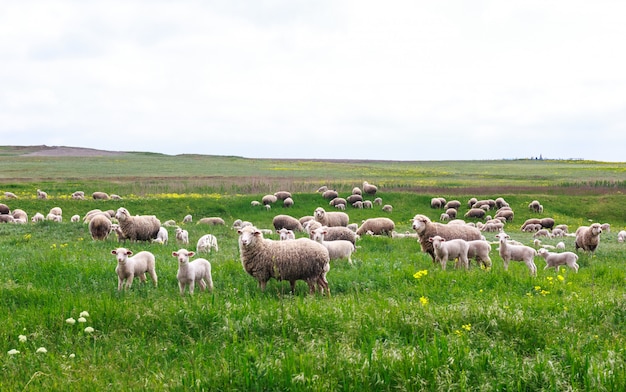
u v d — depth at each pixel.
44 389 6.28
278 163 138.50
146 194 52.50
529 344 7.82
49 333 8.27
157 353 7.57
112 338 8.14
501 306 9.40
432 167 129.88
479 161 194.50
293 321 8.34
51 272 13.79
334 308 9.30
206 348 7.64
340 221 31.30
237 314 8.81
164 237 24.53
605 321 8.98
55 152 188.00
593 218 51.28
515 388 6.07
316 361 6.55
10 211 41.53
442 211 50.38
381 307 9.45
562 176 87.56
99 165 112.88
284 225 31.05
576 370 6.43
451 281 13.17
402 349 7.06
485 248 16.62
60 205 43.91
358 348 7.35
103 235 23.78
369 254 19.05
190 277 12.01
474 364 6.55
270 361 6.50
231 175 86.88
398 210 49.97
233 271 14.59
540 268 17.59
